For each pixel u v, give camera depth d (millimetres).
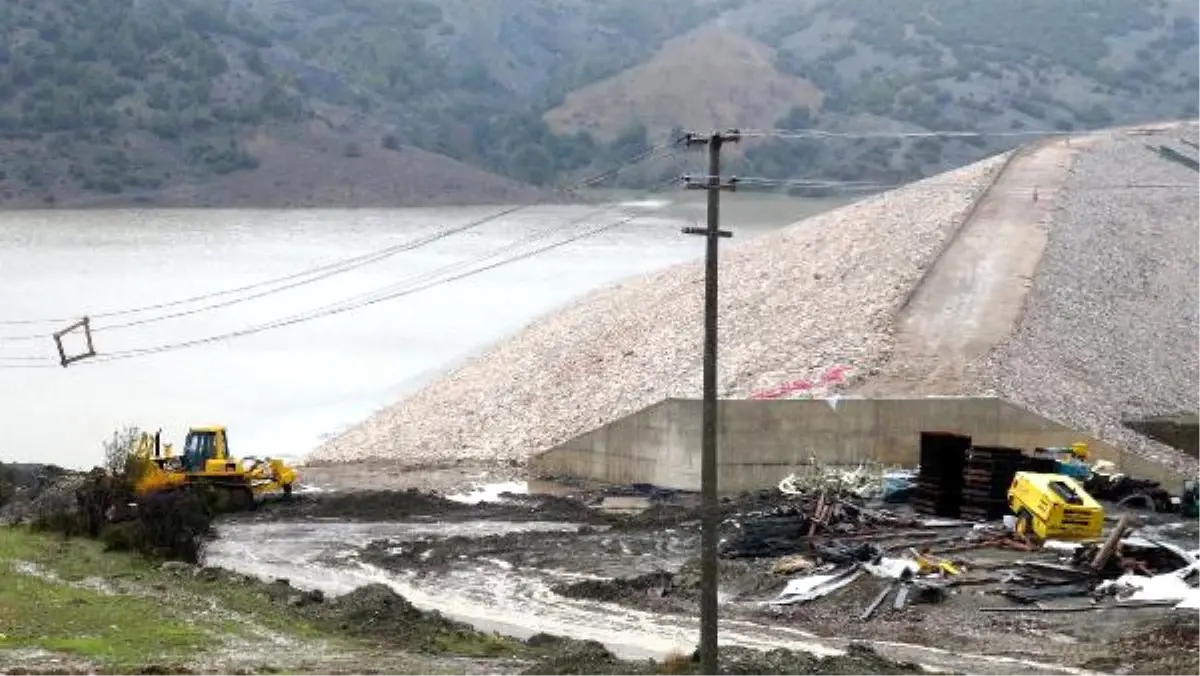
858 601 55062
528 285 192375
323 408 121625
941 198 157750
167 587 55156
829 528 64500
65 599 51531
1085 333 112062
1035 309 113375
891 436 82625
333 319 163750
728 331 114688
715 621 36938
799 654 45719
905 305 111250
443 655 46969
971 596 54969
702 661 37031
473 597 57844
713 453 37000
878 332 104188
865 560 59594
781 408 82312
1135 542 58250
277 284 198125
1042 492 62062
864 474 74812
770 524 63562
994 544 62156
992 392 90312
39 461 103000
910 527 65625
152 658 44281
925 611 53625
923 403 82688
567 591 58438
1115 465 80125
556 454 90375
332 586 59594
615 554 65188
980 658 47688
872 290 117062
